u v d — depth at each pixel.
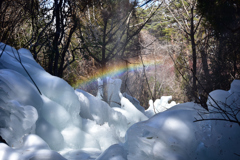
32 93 3.49
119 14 8.90
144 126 2.78
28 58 4.45
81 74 11.84
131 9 8.85
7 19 7.45
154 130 2.73
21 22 7.66
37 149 2.85
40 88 3.93
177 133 2.69
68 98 3.98
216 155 2.63
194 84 7.59
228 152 2.62
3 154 2.58
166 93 17.38
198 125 2.75
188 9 18.08
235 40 10.52
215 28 11.27
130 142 2.85
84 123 4.30
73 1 8.08
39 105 3.54
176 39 20.38
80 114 4.68
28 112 3.21
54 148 3.50
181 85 14.23
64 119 3.74
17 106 3.14
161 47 18.97
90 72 11.73
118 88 7.55
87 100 4.76
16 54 4.34
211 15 11.16
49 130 3.51
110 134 4.32
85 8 9.31
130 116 5.83
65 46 8.37
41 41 8.00
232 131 2.66
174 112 2.84
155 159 2.67
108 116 5.02
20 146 3.05
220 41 11.23
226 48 10.87
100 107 4.84
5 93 3.23
